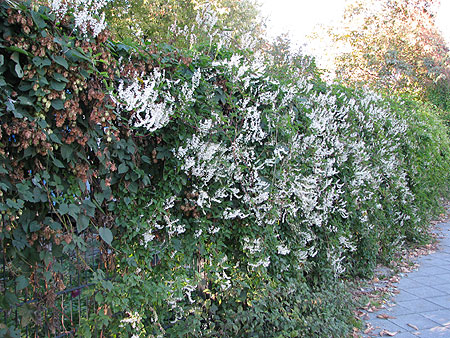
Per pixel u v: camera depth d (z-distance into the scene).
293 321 3.26
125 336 2.70
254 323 3.27
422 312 4.38
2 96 2.04
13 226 2.13
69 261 2.60
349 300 4.20
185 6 12.48
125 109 2.53
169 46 3.06
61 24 2.26
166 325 3.21
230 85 3.34
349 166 5.33
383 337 3.78
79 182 2.38
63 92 2.20
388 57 14.59
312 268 4.58
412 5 16.17
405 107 8.43
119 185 2.70
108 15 9.59
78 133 2.31
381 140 6.37
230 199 3.40
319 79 5.24
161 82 2.80
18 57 2.06
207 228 3.31
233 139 3.49
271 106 3.85
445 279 5.53
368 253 5.61
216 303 3.59
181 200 3.18
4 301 2.15
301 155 4.32
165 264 3.09
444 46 16.64
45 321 2.42
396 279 5.57
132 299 2.78
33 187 2.24
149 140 2.96
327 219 4.87
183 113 2.95
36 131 2.11
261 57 3.69
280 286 3.63
